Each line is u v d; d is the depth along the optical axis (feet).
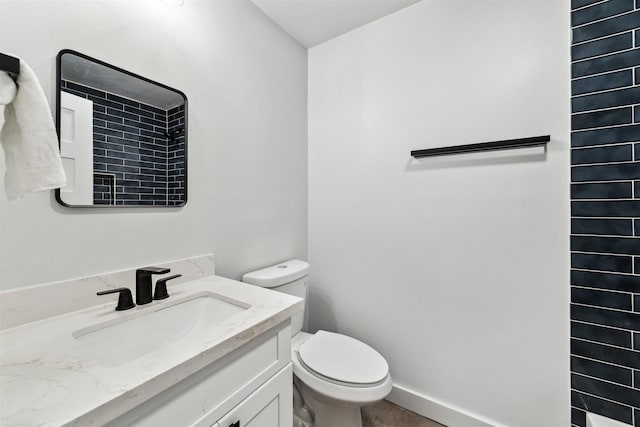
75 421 1.29
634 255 3.14
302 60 5.93
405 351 4.89
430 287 4.63
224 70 4.13
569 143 3.52
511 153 3.92
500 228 4.02
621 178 3.20
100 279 2.75
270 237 5.06
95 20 2.74
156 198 3.28
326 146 5.85
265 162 4.94
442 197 4.49
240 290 3.23
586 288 3.42
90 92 2.71
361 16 5.03
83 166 2.66
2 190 2.20
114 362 2.38
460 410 4.34
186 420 1.86
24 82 1.73
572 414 3.51
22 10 2.30
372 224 5.25
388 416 4.64
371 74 5.21
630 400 3.17
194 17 3.70
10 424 1.23
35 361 1.77
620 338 3.22
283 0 4.61
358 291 5.44
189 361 1.79
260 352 2.49
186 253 3.62
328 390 3.48
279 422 2.73
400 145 4.89
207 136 3.88
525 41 3.79
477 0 4.15
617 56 3.20
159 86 3.29
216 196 4.02
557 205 3.62
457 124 4.32
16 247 2.27
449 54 4.38
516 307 3.92
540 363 3.76
